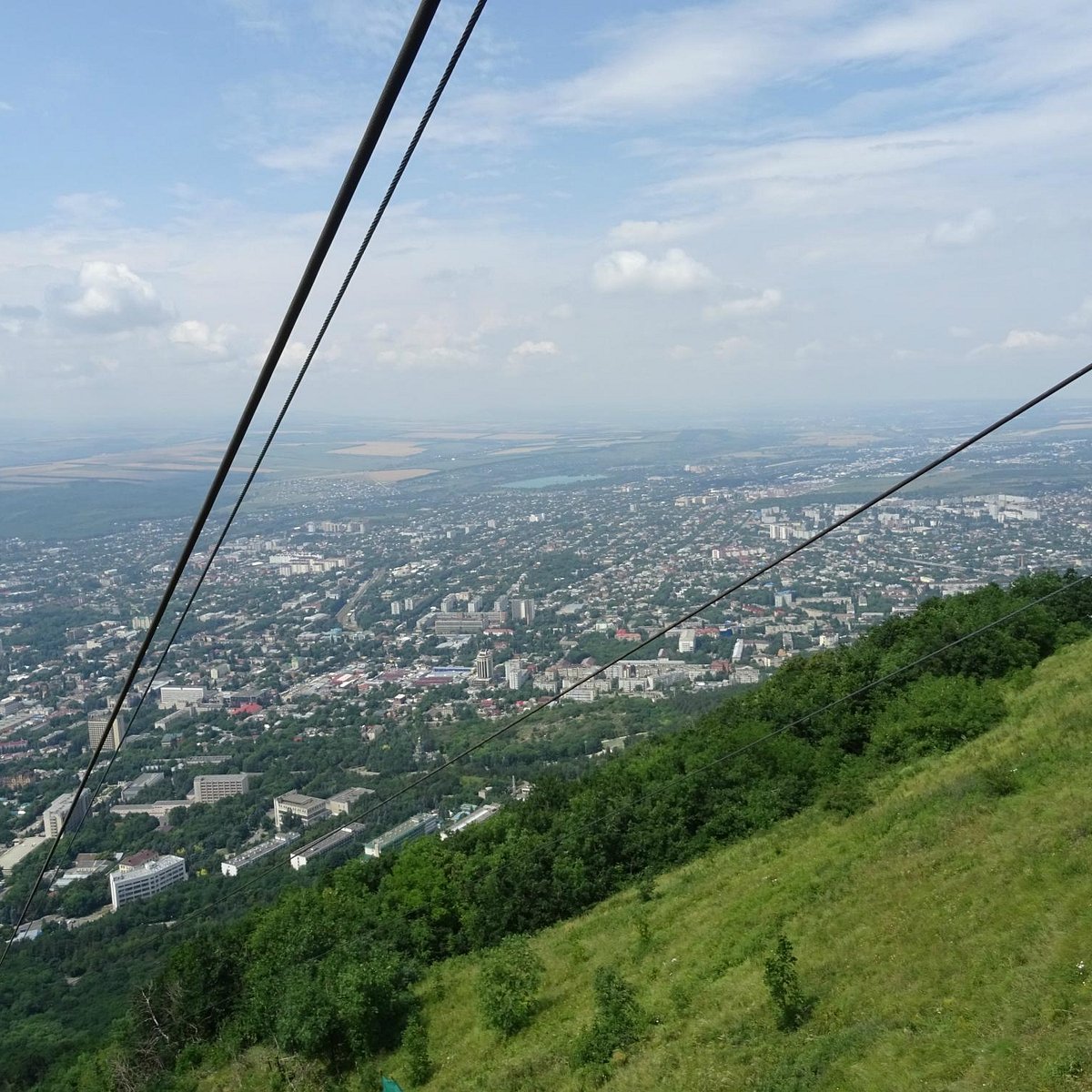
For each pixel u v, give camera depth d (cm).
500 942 2744
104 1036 3319
